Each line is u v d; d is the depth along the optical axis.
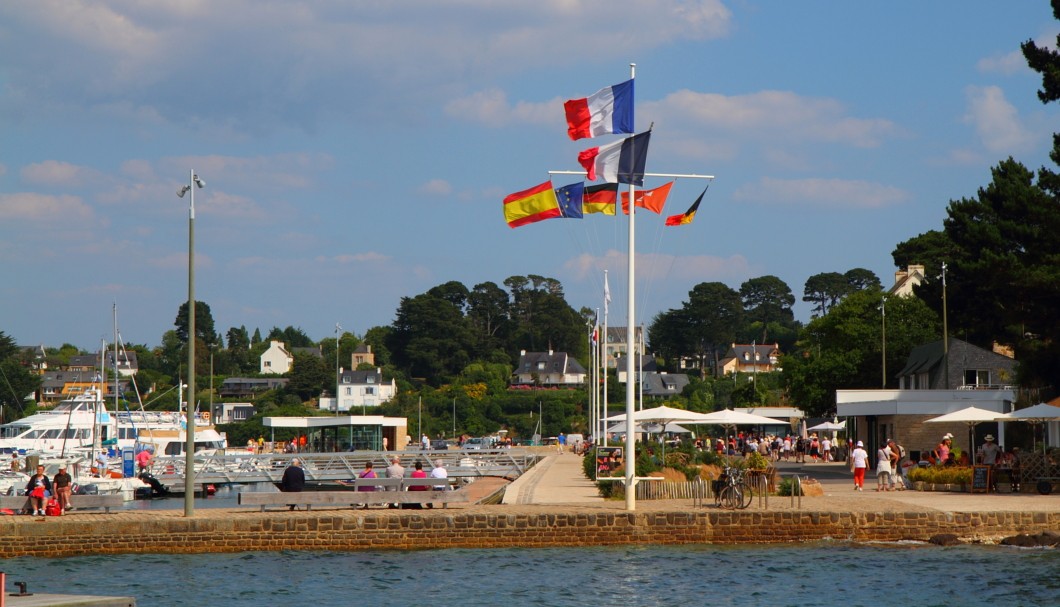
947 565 35.00
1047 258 61.56
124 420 102.06
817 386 110.25
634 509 40.69
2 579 24.31
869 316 112.44
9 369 193.88
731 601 30.50
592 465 61.56
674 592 31.67
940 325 107.38
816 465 83.69
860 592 31.34
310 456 77.94
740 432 118.38
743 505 41.72
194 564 36.44
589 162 40.84
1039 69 62.31
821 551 37.97
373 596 31.39
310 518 39.16
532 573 34.53
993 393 70.06
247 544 38.94
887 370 108.44
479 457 82.62
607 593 31.62
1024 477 48.38
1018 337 79.19
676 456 58.22
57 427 91.50
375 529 39.22
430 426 198.00
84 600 25.39
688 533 39.66
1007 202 67.62
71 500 42.22
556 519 39.53
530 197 41.44
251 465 76.38
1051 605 29.33
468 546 39.38
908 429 70.75
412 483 44.62
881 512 39.72
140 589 32.34
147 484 71.25
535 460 85.94
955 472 50.12
